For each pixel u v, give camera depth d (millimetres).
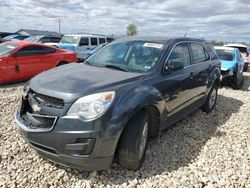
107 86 3314
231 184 3434
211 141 4742
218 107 7078
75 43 15031
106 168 3248
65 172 3477
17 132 4582
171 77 4250
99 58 4660
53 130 3074
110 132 3102
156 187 3289
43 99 3264
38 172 3473
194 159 4047
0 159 3723
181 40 5027
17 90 8109
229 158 4117
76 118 3033
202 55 5930
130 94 3371
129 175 3494
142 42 4664
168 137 4781
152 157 4004
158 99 3785
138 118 3465
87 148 3049
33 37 18297
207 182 3447
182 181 3432
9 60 8812
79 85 3295
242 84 11641
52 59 10148
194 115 6184
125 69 4086
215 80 6359
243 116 6434
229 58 10656
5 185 3197
